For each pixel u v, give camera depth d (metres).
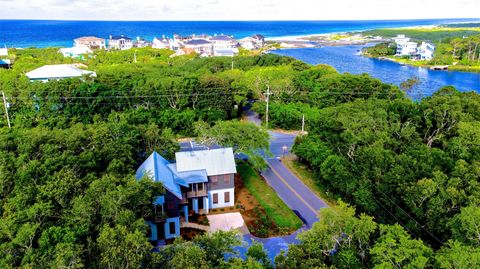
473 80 130.00
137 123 66.25
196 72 101.56
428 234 34.53
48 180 32.47
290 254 26.42
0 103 67.50
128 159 43.84
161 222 36.84
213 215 43.25
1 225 26.23
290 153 62.38
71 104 68.88
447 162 40.41
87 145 42.94
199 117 71.31
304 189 49.97
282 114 76.12
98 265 24.20
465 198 33.25
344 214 29.11
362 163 44.06
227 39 198.00
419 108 54.41
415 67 159.50
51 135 42.84
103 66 114.88
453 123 50.66
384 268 23.45
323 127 54.25
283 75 92.00
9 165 35.06
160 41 194.00
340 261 26.56
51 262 22.95
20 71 96.19
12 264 23.91
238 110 83.81
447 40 195.62
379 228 28.61
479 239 27.67
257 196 47.69
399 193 38.03
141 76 86.06
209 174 43.47
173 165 44.09
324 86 83.00
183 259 22.88
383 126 50.00
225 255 31.89
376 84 81.38
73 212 28.05
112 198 28.16
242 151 51.59
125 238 24.09
